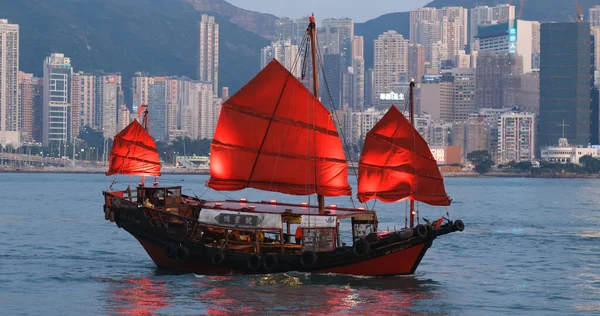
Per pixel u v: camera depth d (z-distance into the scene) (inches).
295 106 2385.6
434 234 2265.0
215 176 2439.7
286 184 2400.3
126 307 2010.3
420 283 2377.0
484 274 2598.4
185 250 2368.4
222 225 2333.9
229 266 2331.4
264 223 2303.2
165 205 2501.2
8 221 4564.5
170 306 2017.7
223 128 2425.0
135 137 2898.6
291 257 2294.5
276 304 2031.3
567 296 2231.8
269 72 2390.5
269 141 2404.0
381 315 1947.6
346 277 2301.9
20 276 2448.3
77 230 3988.7
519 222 4832.7
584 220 5027.1
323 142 2380.7
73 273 2498.8
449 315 1968.5
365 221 2384.4
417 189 2389.3
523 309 2057.1
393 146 2394.2
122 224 2504.9
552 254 3154.5
